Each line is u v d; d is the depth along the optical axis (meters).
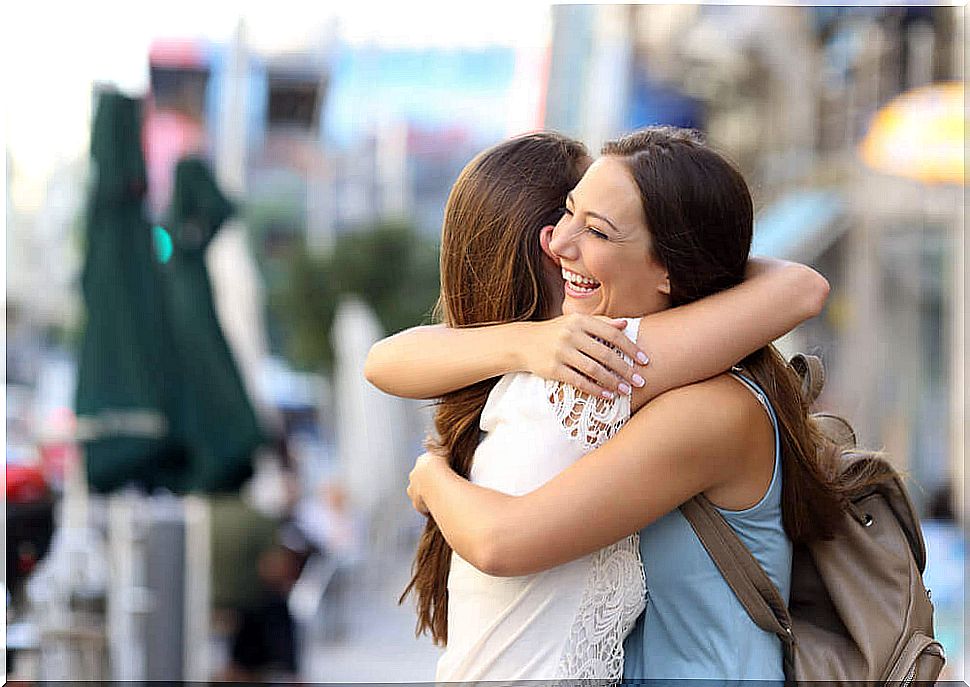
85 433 15.04
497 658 5.34
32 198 26.98
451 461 5.73
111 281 15.21
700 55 33.25
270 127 42.12
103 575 15.81
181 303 17.05
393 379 5.73
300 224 43.19
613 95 32.88
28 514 12.63
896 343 27.52
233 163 31.67
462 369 5.52
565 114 33.03
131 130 15.52
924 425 27.22
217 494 16.98
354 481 31.89
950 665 13.97
